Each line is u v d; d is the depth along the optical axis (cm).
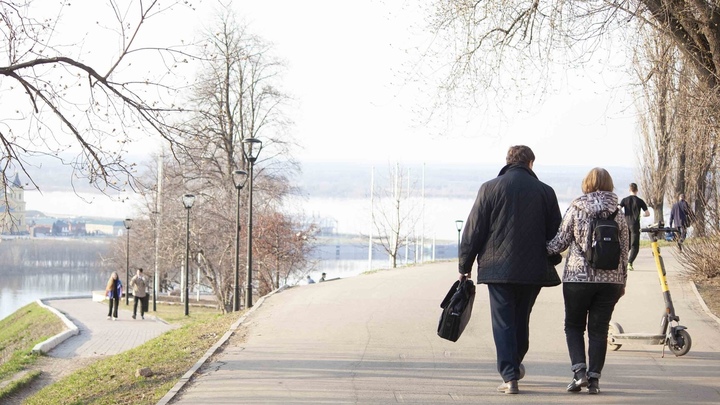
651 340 981
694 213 1886
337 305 1472
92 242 12344
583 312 782
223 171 4366
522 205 762
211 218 4359
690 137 1708
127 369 1130
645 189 3869
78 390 1084
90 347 2214
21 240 12269
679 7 1352
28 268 12081
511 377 773
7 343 3488
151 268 5903
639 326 1195
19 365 1845
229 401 770
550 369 902
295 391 806
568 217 764
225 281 4419
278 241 4653
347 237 12269
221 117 1571
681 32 1403
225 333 1222
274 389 817
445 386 820
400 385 827
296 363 951
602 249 743
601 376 862
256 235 4506
